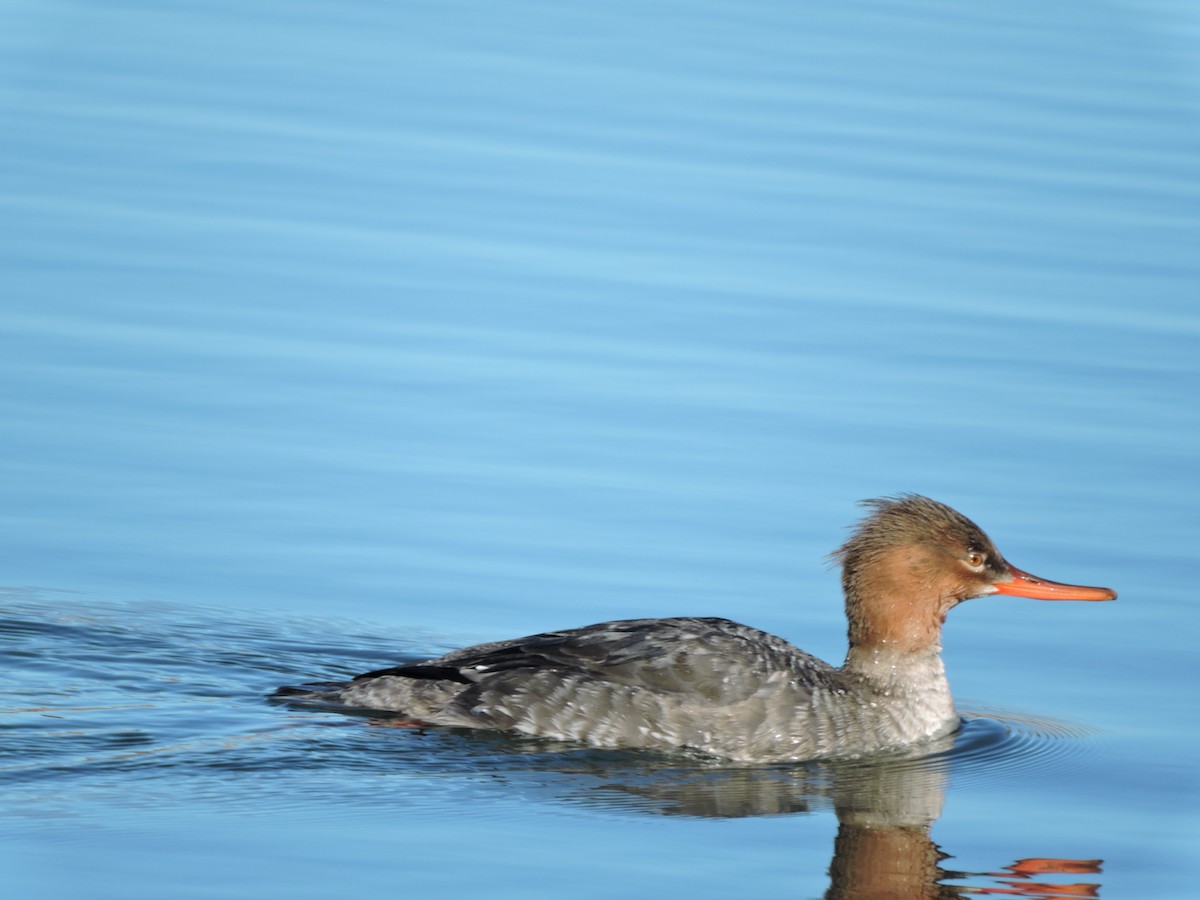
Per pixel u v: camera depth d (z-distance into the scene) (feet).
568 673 53.62
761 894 43.50
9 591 62.28
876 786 51.34
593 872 44.16
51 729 51.65
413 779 49.49
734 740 52.90
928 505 56.65
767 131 107.86
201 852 44.29
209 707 54.13
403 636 60.64
